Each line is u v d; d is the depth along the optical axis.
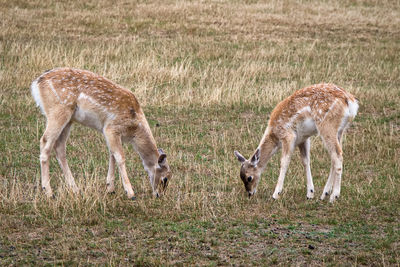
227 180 12.84
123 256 8.54
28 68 21.19
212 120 17.41
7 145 14.30
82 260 8.36
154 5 34.75
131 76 20.88
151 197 11.64
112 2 35.06
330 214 10.75
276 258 8.54
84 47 24.94
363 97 19.56
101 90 11.49
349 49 27.59
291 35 29.98
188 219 10.32
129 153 14.49
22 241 9.02
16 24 28.41
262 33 30.14
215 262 8.42
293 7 36.41
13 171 12.61
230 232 9.62
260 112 18.25
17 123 16.17
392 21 33.97
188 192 11.83
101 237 9.28
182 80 21.06
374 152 14.80
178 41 27.50
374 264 8.45
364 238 9.45
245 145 15.25
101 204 10.73
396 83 22.02
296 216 10.66
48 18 30.31
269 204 11.27
